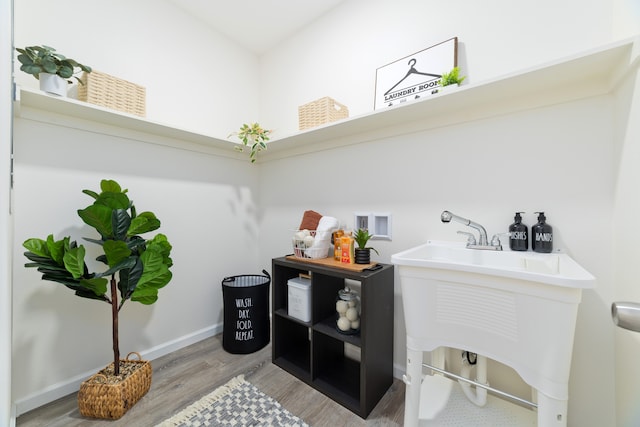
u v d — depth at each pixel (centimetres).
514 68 114
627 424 83
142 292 131
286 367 152
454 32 130
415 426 93
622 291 86
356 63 168
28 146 122
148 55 164
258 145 180
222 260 203
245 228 219
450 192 130
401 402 128
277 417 117
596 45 97
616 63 85
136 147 157
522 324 74
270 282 196
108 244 114
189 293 183
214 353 171
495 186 117
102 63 145
